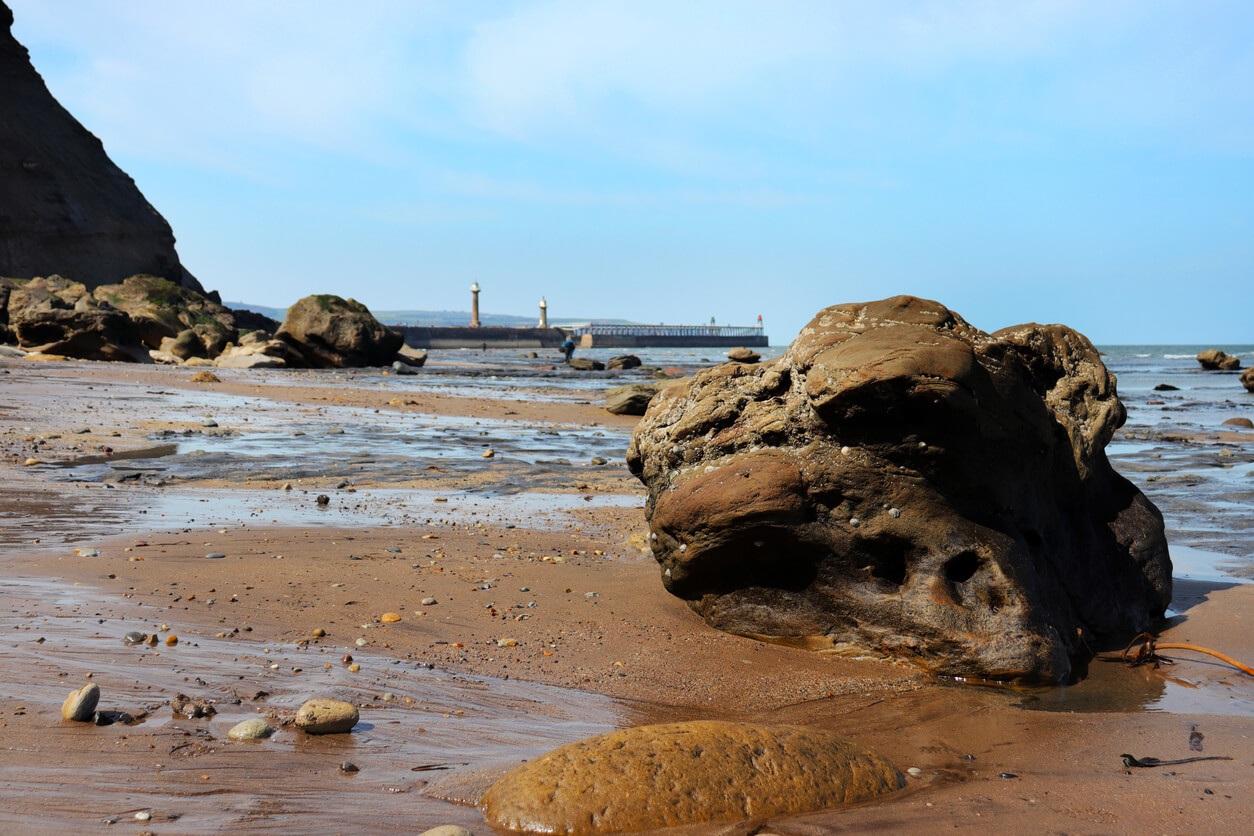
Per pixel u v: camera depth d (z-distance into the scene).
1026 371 6.91
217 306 64.25
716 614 6.28
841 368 5.69
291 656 4.86
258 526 8.66
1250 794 3.55
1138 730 4.50
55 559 6.75
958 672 5.45
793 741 3.58
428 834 2.82
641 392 24.53
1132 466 15.12
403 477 12.54
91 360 41.94
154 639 4.87
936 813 3.29
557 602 6.55
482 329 138.75
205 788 3.12
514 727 4.14
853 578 5.93
